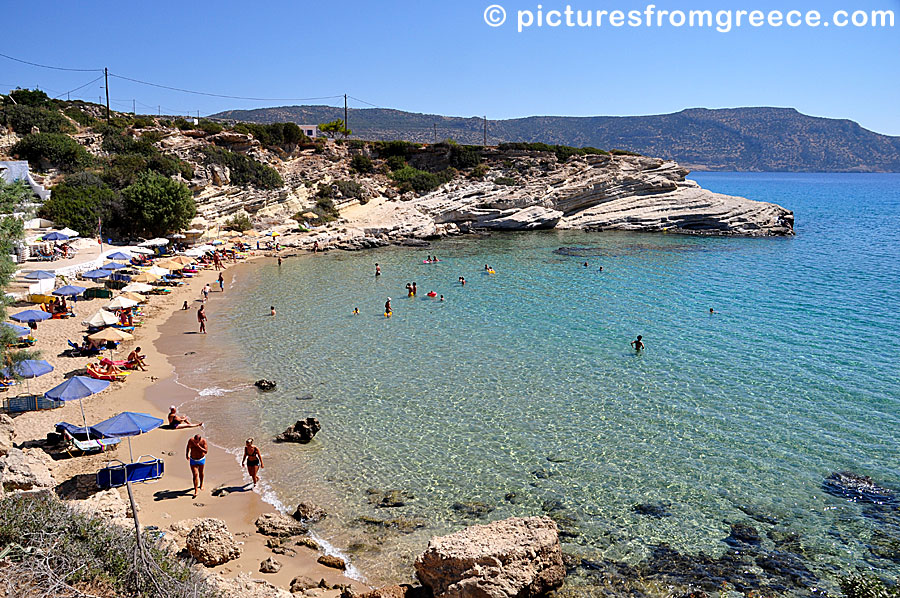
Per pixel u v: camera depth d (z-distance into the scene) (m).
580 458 21.47
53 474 19.19
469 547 14.11
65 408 25.02
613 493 19.25
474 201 87.00
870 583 13.59
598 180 91.19
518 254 66.44
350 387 28.34
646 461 21.19
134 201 61.59
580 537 17.02
